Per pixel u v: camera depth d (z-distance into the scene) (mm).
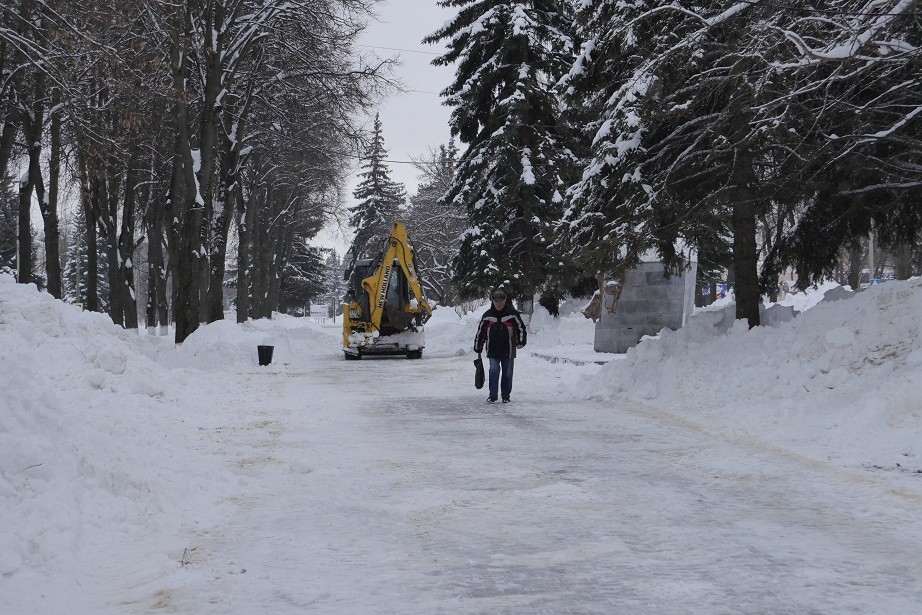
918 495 6602
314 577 4859
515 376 18547
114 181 35594
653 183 14992
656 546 5414
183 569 5023
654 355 14320
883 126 13680
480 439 10078
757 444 9203
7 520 5246
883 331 10484
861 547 5305
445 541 5609
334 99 28344
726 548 5336
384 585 4695
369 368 23250
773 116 12961
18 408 6641
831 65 12289
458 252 32781
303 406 13688
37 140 27344
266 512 6496
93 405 9953
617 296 24625
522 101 29297
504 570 4949
